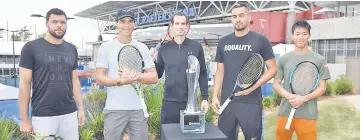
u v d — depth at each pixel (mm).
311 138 3312
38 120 3023
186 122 2311
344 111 7367
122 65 2881
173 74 3561
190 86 2406
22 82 2900
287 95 3262
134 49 2896
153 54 3850
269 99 8258
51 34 2992
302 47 3354
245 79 3057
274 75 3168
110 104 2977
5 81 11672
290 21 28562
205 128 2477
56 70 3012
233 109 3184
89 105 6199
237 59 3213
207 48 10547
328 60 21953
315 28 22812
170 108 3596
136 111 3012
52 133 3062
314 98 3260
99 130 4879
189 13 49094
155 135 5066
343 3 30859
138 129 3020
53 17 2941
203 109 2801
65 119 3160
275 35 29156
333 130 5875
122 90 2967
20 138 4188
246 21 3154
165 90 3652
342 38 21062
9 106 4867
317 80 3242
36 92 3004
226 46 3301
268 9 37250
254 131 3145
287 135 3469
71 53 3186
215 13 48000
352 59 10945
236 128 3318
